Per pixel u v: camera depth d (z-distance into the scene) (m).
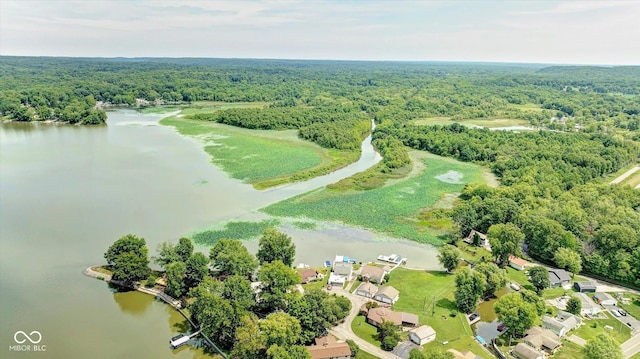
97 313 88.62
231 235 124.88
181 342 79.31
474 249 122.31
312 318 79.62
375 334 83.31
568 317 87.38
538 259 117.62
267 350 70.56
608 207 129.25
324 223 137.00
